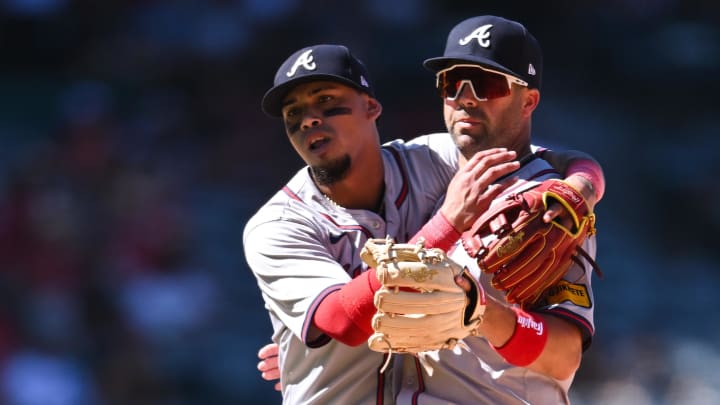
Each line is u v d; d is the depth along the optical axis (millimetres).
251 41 48500
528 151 12578
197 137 45281
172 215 39375
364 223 12398
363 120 12344
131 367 34094
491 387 11648
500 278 11094
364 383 11984
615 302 41969
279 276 11836
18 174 39344
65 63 50375
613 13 56000
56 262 36250
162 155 42906
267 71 48031
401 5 51000
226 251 40469
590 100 53656
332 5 49719
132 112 45562
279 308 11859
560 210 11203
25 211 37094
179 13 49875
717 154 51406
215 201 42219
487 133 12141
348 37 48812
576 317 11469
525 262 11023
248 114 46312
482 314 10523
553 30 54906
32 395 32750
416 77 47969
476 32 12008
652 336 38656
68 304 35594
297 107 12219
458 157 12992
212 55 48000
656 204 49312
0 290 35000
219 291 38594
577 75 54500
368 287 10586
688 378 35969
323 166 12211
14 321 34406
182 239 39312
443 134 13414
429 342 10344
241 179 43844
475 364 11711
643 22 56500
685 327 41125
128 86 47438
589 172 12102
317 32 48875
